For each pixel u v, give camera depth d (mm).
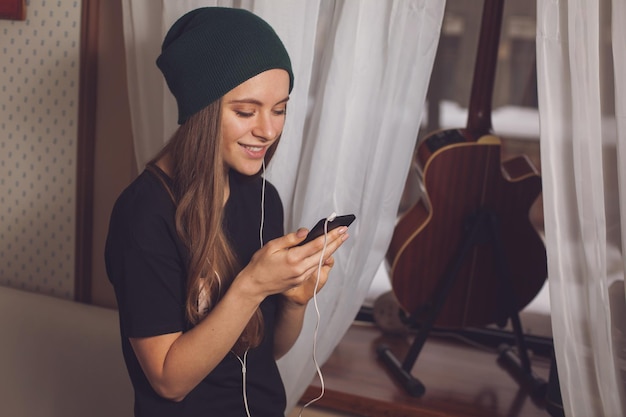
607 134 1539
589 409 1597
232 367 1292
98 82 2041
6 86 2107
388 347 2168
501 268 2016
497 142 2020
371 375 2029
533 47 2486
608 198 1555
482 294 2148
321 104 1650
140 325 1161
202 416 1262
